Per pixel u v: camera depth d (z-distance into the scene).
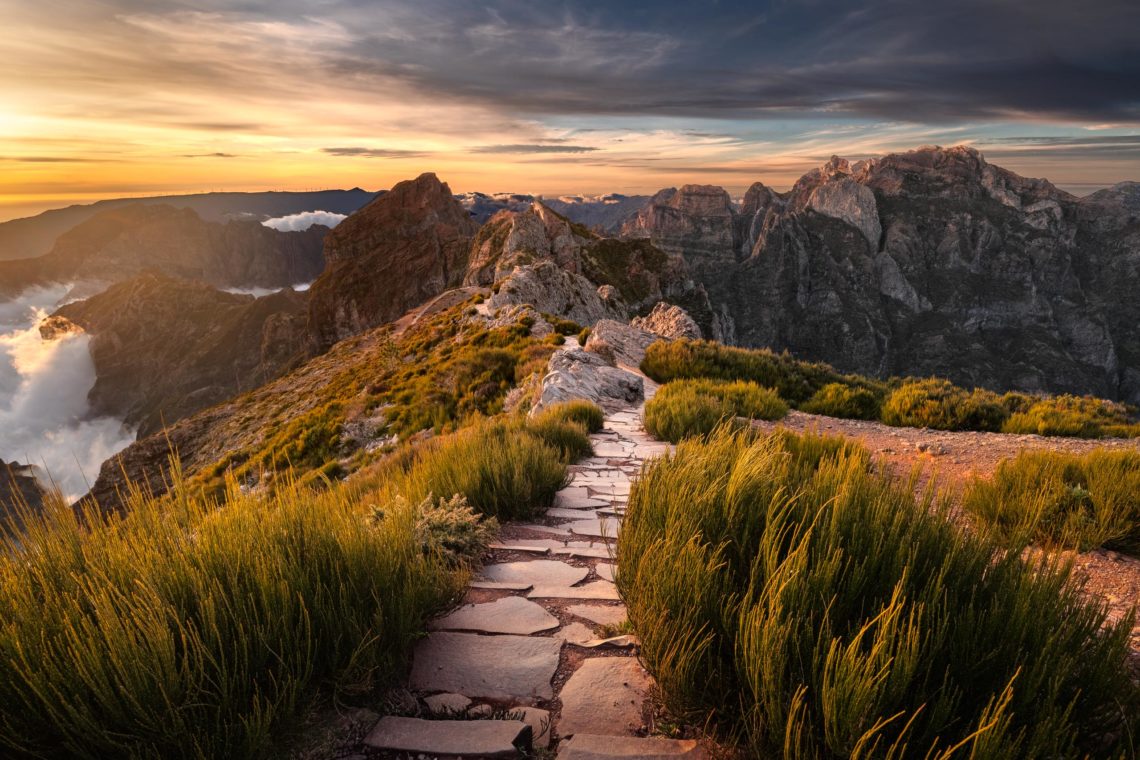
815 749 2.01
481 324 38.38
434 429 20.34
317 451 24.38
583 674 2.83
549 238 132.12
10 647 2.16
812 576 2.51
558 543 5.08
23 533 2.70
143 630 2.22
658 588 2.82
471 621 3.41
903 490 3.48
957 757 1.91
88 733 1.99
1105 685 2.12
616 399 15.75
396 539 3.45
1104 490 5.37
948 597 2.45
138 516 3.02
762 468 3.77
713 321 135.00
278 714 2.29
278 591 2.65
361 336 82.19
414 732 2.38
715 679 2.43
